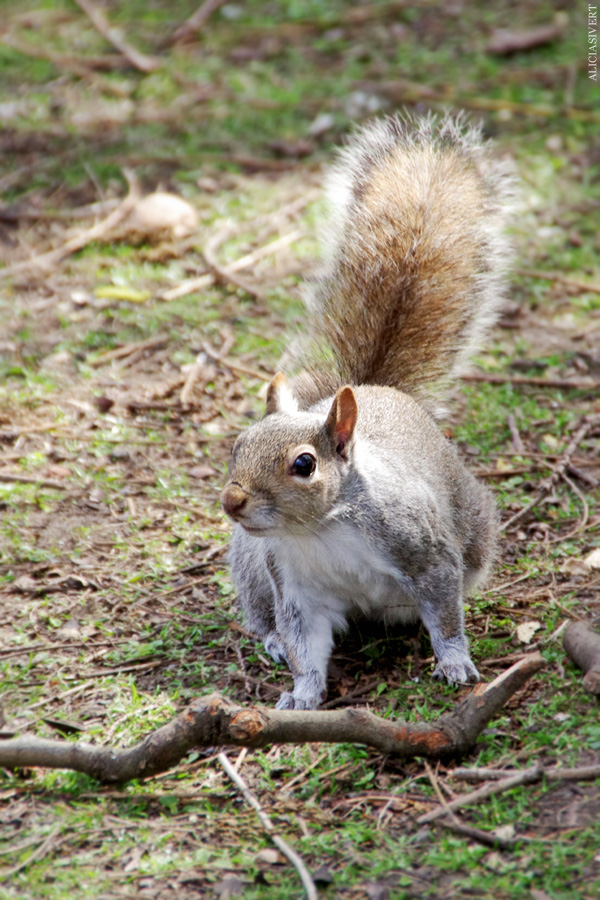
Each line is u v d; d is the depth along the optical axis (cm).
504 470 1117
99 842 673
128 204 1680
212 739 701
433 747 715
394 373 1002
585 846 629
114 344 1380
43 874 645
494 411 1238
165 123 1962
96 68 2173
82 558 1018
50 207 1711
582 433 1166
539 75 2005
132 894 625
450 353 1027
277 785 729
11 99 2067
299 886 623
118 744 776
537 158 1769
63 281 1519
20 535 1052
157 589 977
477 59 2077
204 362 1340
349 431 773
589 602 895
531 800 671
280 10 2342
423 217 1034
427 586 812
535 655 730
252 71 2120
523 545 997
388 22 2262
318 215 1638
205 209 1684
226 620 937
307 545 792
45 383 1301
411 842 653
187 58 2184
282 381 824
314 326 1033
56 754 712
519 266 1527
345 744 746
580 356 1328
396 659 868
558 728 738
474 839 646
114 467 1160
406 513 792
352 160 1102
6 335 1398
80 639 909
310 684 817
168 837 674
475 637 871
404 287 1005
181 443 1200
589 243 1568
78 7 2436
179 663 880
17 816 699
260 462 746
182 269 1539
